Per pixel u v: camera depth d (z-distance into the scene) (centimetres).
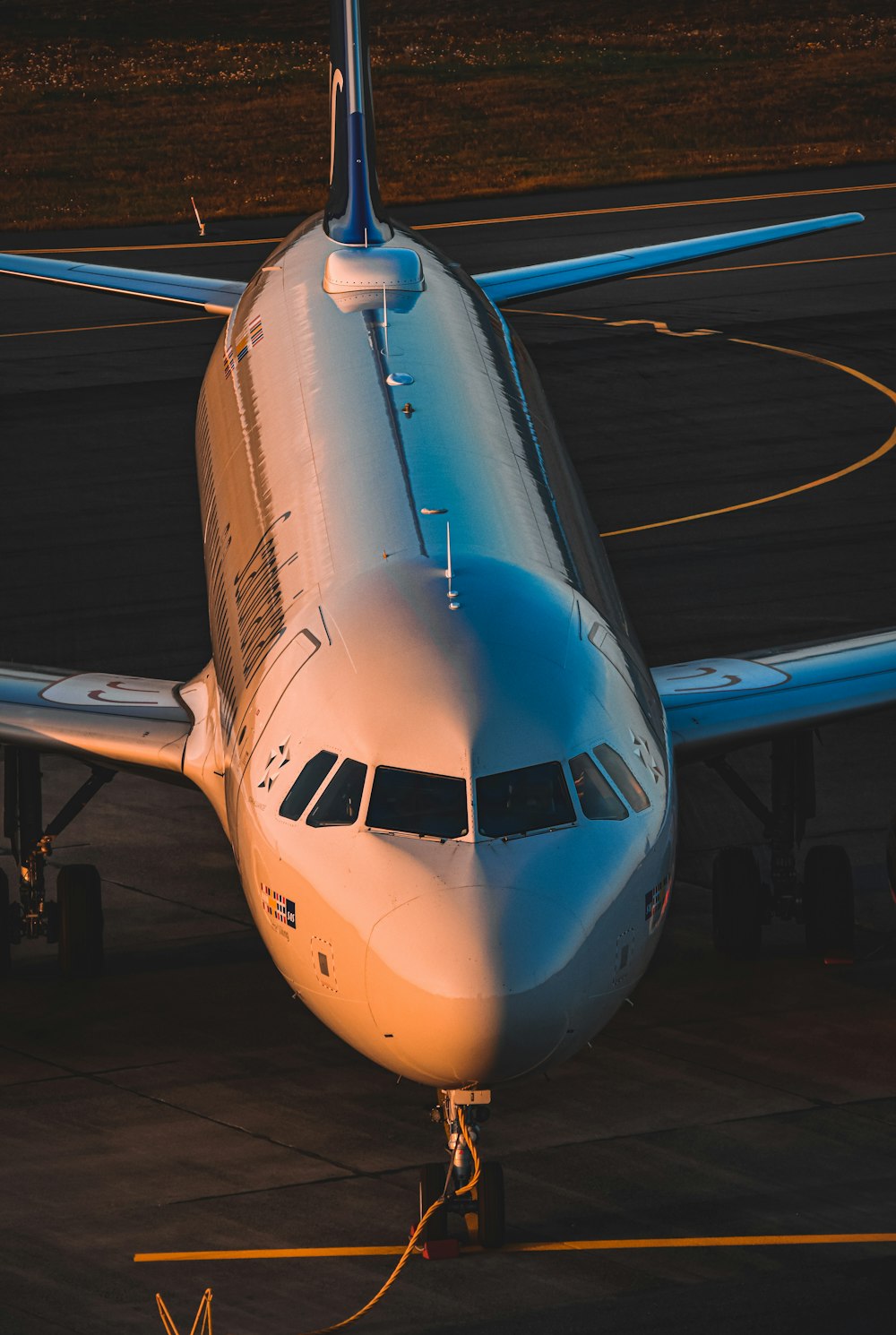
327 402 7500
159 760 6788
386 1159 5853
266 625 6203
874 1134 5953
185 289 10494
